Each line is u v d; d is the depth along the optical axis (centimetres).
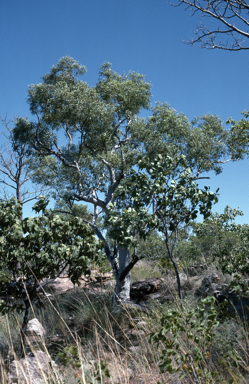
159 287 948
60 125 1321
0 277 584
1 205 571
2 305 563
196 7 748
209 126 1219
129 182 714
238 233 1257
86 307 771
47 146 1327
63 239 570
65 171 1362
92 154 1320
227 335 448
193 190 644
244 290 476
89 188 1285
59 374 380
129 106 1280
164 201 655
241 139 961
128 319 691
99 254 596
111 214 727
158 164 670
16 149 1468
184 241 1258
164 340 333
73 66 1377
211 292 741
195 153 1068
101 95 1314
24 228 536
